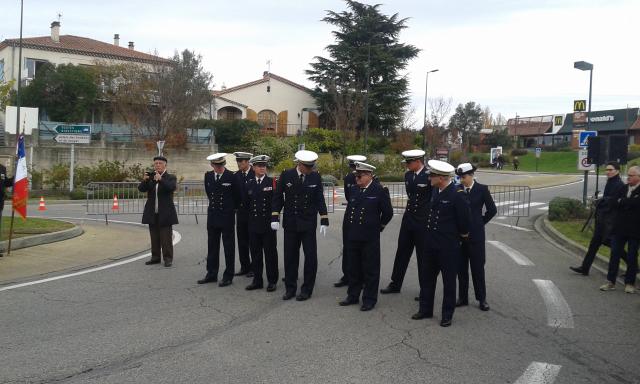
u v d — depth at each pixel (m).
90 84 35.91
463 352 5.79
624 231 8.50
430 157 48.06
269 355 5.61
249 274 9.54
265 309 7.34
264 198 8.34
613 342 6.18
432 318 7.04
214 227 8.73
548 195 26.02
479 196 7.69
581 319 7.07
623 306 7.71
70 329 6.39
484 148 72.56
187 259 10.83
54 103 35.53
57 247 11.62
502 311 7.41
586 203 18.31
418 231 7.94
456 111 71.31
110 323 6.63
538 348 5.96
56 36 43.62
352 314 7.16
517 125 77.94
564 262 11.01
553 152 65.81
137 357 5.53
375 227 7.46
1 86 24.22
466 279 7.66
